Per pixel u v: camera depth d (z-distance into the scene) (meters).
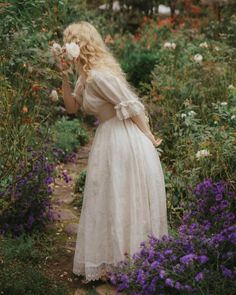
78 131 6.72
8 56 4.64
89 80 3.56
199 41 8.84
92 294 3.54
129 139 3.62
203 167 4.64
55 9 5.32
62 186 5.34
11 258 3.78
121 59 9.37
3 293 3.35
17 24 4.93
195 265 3.21
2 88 4.18
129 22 12.42
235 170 4.50
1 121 4.00
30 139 4.34
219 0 10.41
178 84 6.61
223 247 3.27
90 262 3.65
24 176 4.05
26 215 4.27
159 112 6.12
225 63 7.05
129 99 3.56
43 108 4.88
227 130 5.13
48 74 4.49
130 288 3.33
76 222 4.56
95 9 12.29
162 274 3.04
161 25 11.09
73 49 3.52
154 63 8.52
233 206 4.11
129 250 3.60
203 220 3.90
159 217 3.68
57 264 3.92
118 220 3.55
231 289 3.08
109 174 3.59
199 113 5.89
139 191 3.60
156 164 3.70
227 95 6.09
